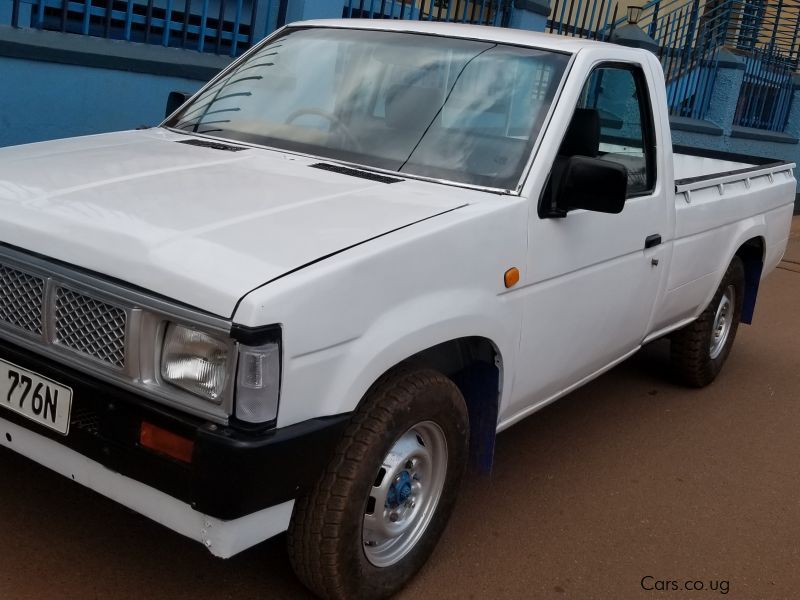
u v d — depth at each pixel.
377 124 3.78
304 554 2.81
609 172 3.31
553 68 3.75
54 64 6.19
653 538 3.90
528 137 3.54
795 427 5.42
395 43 4.08
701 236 4.93
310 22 4.49
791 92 15.60
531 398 3.75
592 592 3.43
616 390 5.65
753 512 4.26
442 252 2.97
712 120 13.68
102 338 2.60
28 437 2.82
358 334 2.68
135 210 2.82
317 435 2.57
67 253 2.66
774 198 6.02
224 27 7.71
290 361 2.48
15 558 3.11
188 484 2.48
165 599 3.02
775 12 15.94
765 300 8.55
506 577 3.44
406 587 3.27
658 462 4.67
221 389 2.46
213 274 2.48
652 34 12.36
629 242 4.09
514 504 4.01
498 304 3.26
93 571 3.11
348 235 2.80
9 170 3.20
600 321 4.02
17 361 2.75
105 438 2.60
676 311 4.95
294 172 3.45
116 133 4.04
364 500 2.83
